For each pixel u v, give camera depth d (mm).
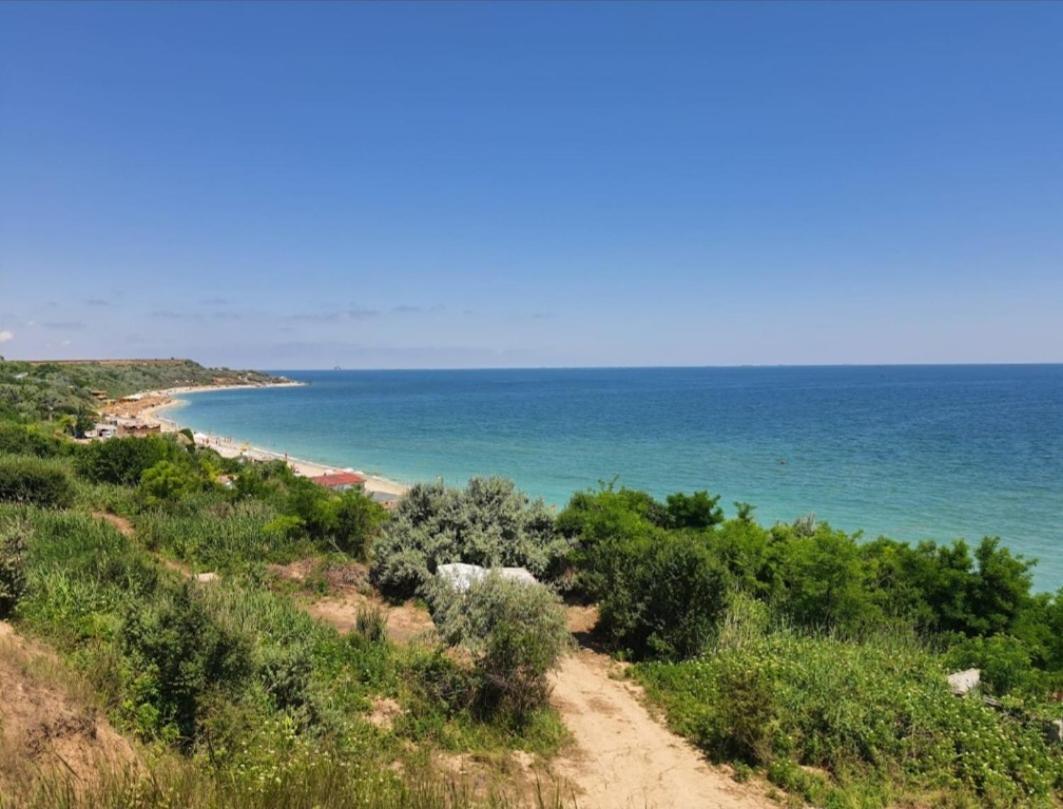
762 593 16750
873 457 58875
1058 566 27281
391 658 12055
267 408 147375
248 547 19609
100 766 5852
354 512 21422
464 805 6523
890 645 13516
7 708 6668
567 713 11156
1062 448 62406
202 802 5273
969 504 39312
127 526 22328
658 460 59875
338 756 7695
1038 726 10062
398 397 198750
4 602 10641
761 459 59250
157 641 8789
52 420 72062
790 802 8602
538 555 18016
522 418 112938
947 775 9047
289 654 9758
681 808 8375
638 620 13938
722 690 10789
